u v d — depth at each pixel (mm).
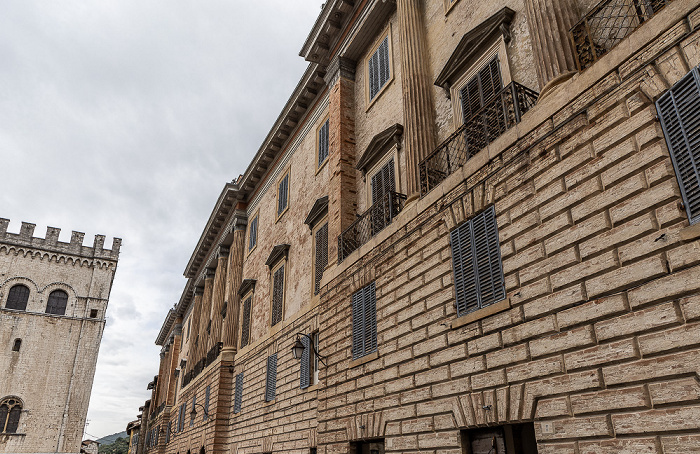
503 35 11570
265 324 24438
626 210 6914
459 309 9898
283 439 19297
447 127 13109
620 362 6629
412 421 10602
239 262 31000
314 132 23047
